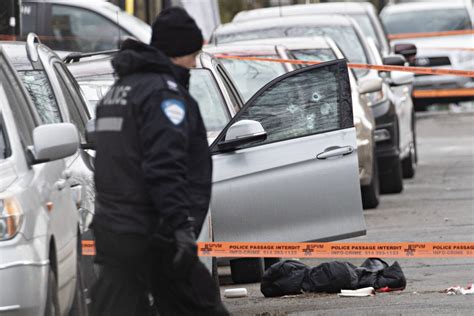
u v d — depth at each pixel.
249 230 28.20
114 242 16.69
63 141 20.11
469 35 86.94
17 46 25.03
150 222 16.56
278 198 28.38
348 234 28.73
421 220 41.00
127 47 17.02
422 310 25.17
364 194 44.41
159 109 16.30
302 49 42.75
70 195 21.81
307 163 28.56
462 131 77.19
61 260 20.28
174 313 17.08
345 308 25.89
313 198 28.53
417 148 68.75
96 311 17.19
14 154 20.00
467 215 41.88
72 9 52.34
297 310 26.03
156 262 16.80
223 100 32.09
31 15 52.34
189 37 17.06
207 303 16.98
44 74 24.42
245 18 60.44
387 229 39.03
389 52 61.62
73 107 26.09
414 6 90.50
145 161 16.25
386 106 48.84
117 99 16.67
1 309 18.09
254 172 28.25
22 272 18.33
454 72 38.66
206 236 25.03
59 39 52.19
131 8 61.34
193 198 16.98
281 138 28.64
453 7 89.88
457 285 28.69
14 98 21.31
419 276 30.41
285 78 28.88
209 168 17.14
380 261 28.56
